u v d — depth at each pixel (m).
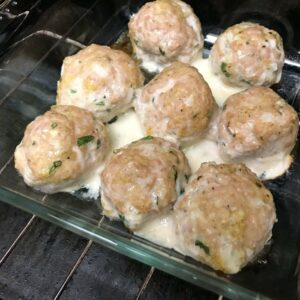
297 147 0.20
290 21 0.23
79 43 0.23
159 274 0.17
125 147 0.18
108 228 0.18
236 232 0.15
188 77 0.19
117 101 0.20
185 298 0.17
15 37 0.21
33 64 0.22
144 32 0.22
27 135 0.18
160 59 0.22
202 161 0.19
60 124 0.18
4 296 0.17
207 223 0.15
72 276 0.17
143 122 0.19
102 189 0.17
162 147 0.18
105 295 0.17
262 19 0.23
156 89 0.19
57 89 0.21
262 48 0.20
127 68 0.20
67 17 0.23
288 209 0.18
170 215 0.17
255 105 0.18
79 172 0.18
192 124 0.18
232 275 0.16
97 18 0.23
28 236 0.19
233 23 0.24
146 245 0.17
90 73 0.19
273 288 0.16
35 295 0.17
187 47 0.22
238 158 0.19
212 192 0.16
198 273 0.15
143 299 0.17
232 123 0.18
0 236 0.19
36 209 0.18
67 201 0.19
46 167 0.17
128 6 0.24
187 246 0.16
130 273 0.17
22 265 0.18
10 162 0.19
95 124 0.19
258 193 0.16
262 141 0.18
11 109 0.21
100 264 0.18
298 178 0.19
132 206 0.16
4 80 0.21
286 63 0.23
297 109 0.21
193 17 0.22
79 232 0.17
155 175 0.17
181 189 0.17
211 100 0.19
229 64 0.20
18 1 0.22
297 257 0.17
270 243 0.17
